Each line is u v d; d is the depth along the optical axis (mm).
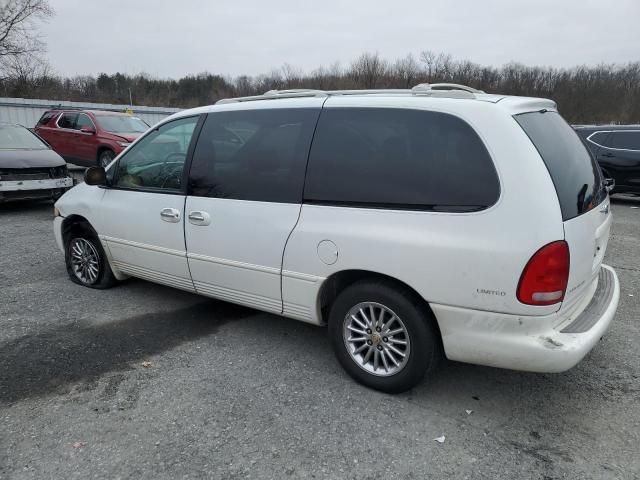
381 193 3021
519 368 2758
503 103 2877
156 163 4262
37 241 7102
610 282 3525
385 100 3115
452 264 2756
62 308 4570
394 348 3129
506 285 2645
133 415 2969
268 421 2922
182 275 4133
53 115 14797
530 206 2602
